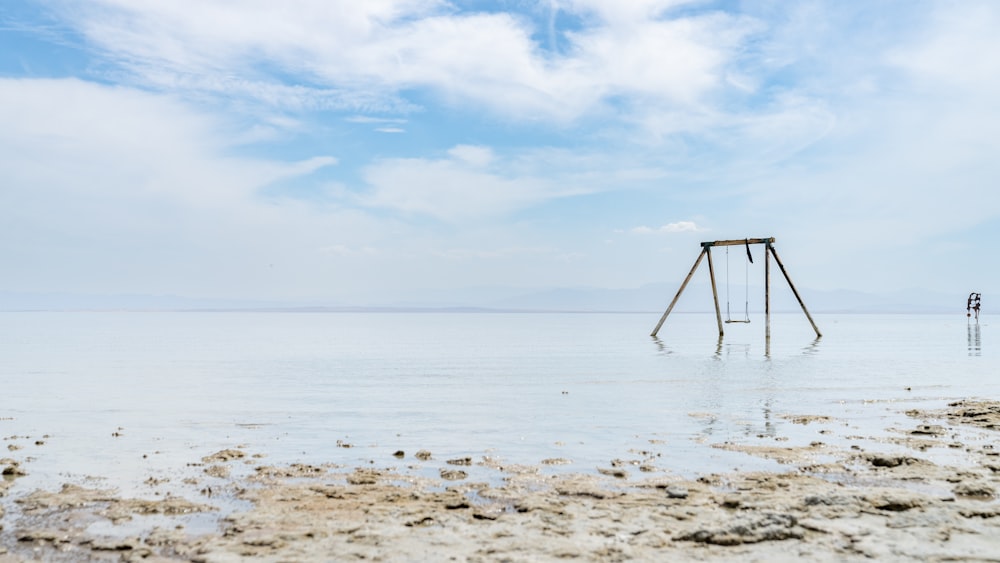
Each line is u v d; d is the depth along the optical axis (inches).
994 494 361.1
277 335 3088.1
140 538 304.0
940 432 549.0
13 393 862.5
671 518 324.5
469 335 3068.4
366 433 575.8
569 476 416.8
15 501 364.2
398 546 287.7
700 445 512.4
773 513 316.5
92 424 622.5
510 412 692.7
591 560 271.0
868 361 1347.2
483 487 390.3
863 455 455.2
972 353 1595.7
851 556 272.8
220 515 338.6
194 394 853.8
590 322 6776.6
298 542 293.4
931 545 283.4
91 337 2800.2
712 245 1957.4
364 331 3735.2
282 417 665.0
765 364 1282.0
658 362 1348.4
